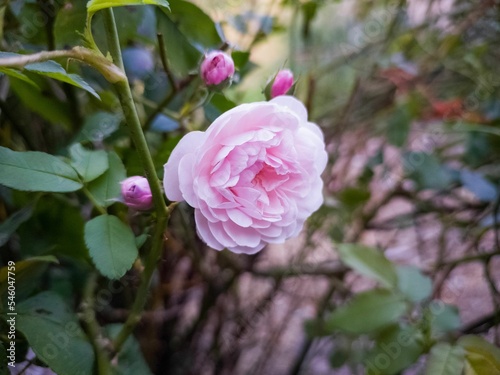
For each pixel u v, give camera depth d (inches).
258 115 5.8
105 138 7.8
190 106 7.4
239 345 13.1
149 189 5.7
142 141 5.3
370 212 13.7
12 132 8.8
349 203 11.7
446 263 10.9
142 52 8.4
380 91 14.8
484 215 11.7
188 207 7.5
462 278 14.4
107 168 6.2
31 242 7.0
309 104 10.2
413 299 8.4
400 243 15.4
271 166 6.3
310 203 6.5
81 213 7.3
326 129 14.1
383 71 13.0
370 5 14.1
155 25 7.7
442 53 13.4
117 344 6.4
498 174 12.6
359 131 14.6
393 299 8.3
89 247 5.5
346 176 14.5
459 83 14.4
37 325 5.9
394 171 14.7
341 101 15.4
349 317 8.2
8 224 6.3
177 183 5.6
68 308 6.4
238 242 5.9
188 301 12.9
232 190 6.0
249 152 5.8
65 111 7.9
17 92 7.4
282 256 14.8
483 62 13.6
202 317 11.8
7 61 4.5
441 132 12.2
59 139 9.2
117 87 5.1
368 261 8.8
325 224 12.9
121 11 7.0
